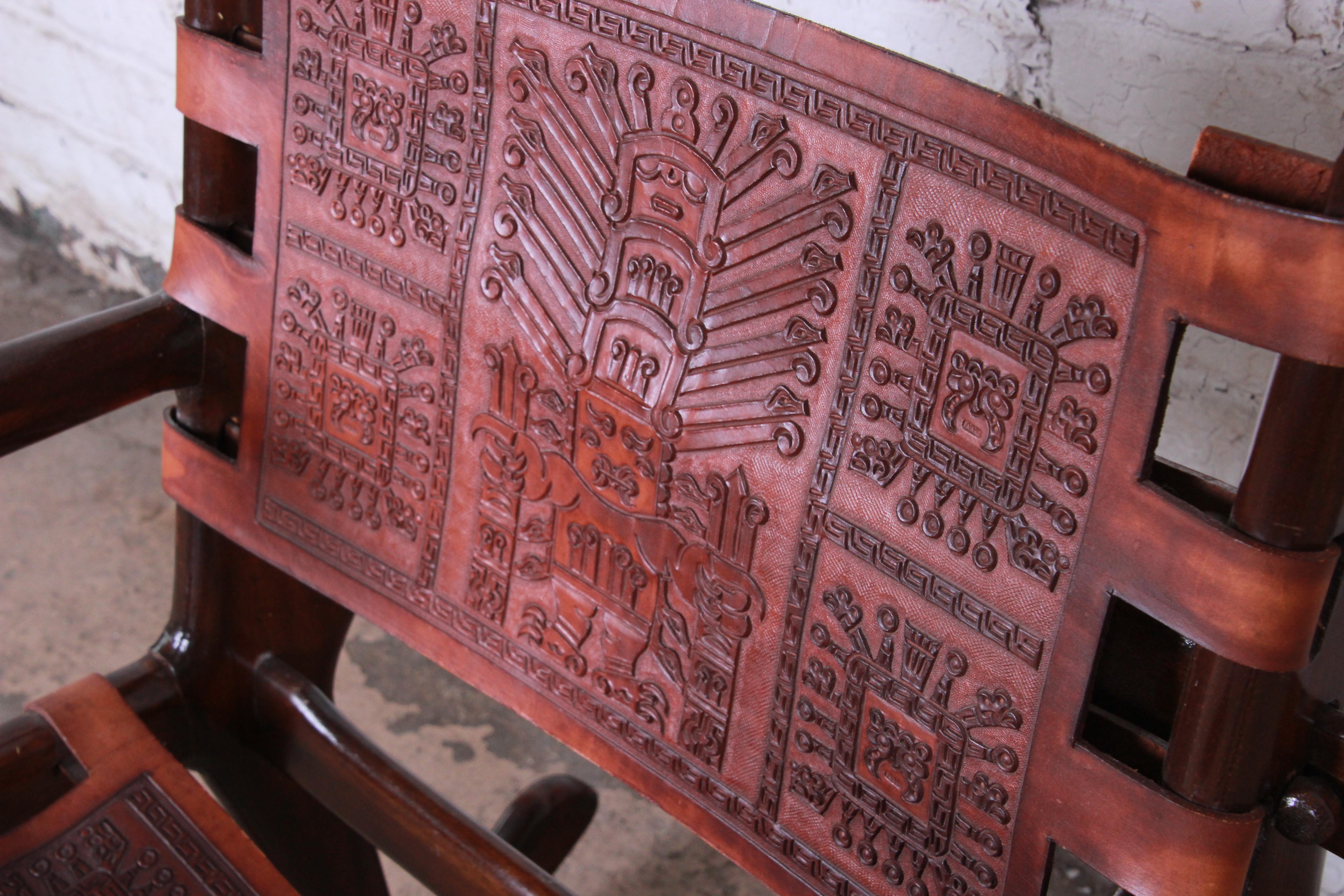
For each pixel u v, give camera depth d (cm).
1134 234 50
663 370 66
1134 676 59
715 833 72
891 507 60
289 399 85
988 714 60
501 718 153
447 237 73
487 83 69
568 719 77
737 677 69
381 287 77
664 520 69
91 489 181
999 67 100
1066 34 95
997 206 54
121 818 83
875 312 58
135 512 178
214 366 89
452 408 77
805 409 62
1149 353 51
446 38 69
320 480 85
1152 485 52
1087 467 54
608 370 69
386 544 83
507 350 73
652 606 71
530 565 76
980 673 59
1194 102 91
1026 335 54
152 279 204
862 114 57
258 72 78
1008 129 53
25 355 79
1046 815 59
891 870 65
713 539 67
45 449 188
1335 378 47
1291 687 52
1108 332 52
